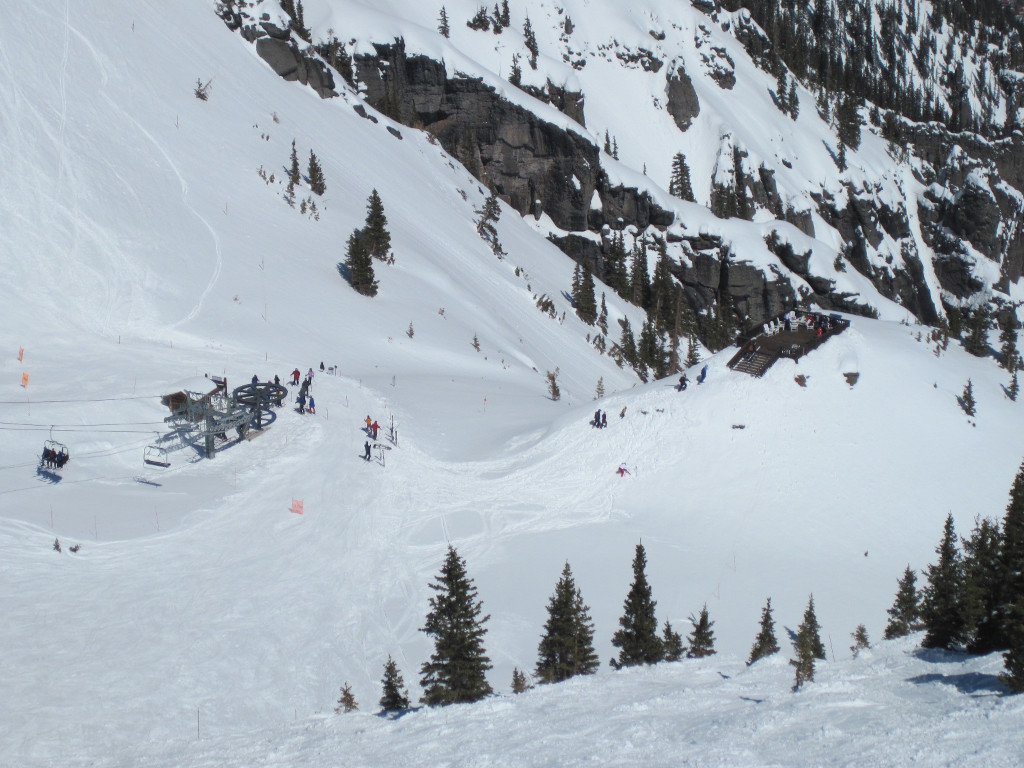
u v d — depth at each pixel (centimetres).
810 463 4741
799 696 2147
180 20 10556
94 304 6222
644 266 13938
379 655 3256
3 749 2495
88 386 5106
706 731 1934
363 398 5588
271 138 9650
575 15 18900
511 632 3425
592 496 4591
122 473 4425
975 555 2861
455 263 9919
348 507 4272
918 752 1616
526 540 4172
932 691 2070
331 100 12181
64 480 4244
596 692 2467
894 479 4706
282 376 5731
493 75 14550
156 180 7756
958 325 8044
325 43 13875
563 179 14275
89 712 2706
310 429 5034
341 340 6775
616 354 10462
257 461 4662
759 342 5288
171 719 2738
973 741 1628
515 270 10962
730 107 19188
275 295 7012
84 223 6869
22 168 7038
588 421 5041
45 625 3123
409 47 14012
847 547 4341
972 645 2644
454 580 2823
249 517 4109
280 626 3322
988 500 4656
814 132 19888
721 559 4144
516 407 5938
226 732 2706
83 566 3547
